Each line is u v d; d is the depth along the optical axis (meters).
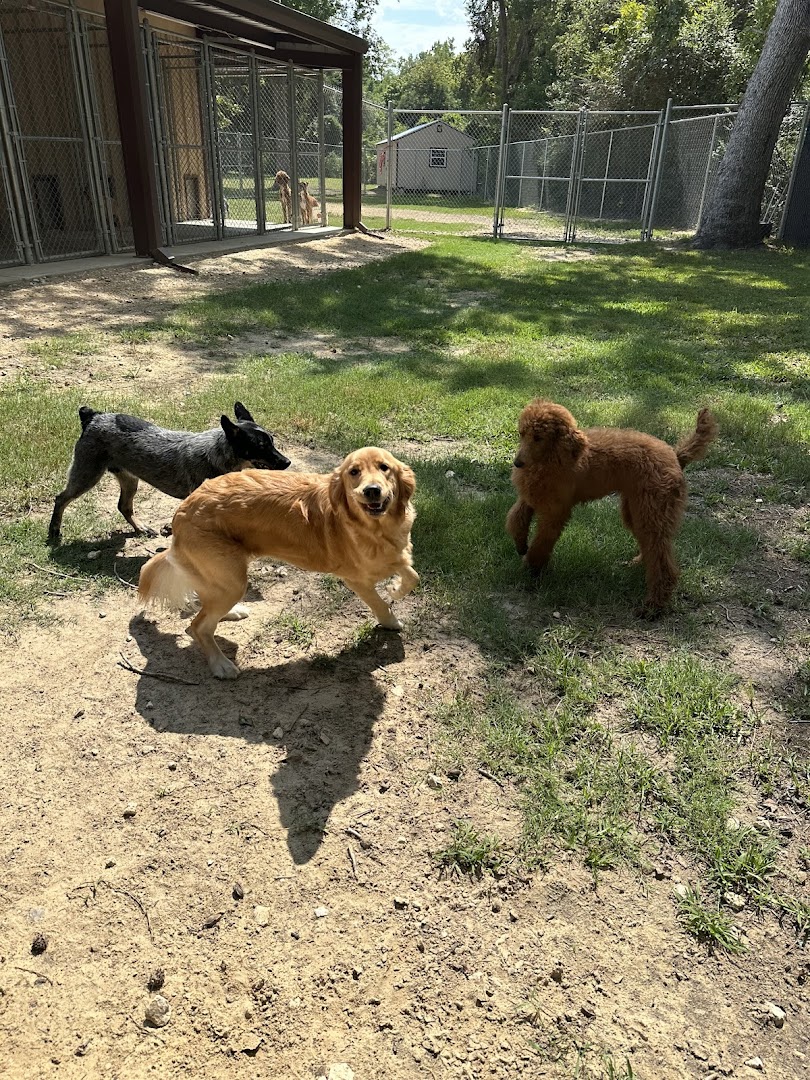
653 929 2.47
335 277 13.85
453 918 2.49
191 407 6.73
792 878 2.66
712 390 7.94
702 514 5.41
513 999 2.25
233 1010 2.20
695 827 2.82
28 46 14.00
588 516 5.23
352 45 18.22
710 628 4.07
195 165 19.25
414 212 31.86
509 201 36.09
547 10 49.41
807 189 19.94
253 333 9.88
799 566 4.71
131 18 12.16
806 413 7.29
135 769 3.06
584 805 2.92
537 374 8.36
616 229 25.38
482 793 2.99
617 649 3.86
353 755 3.17
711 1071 2.08
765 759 3.17
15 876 2.59
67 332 9.12
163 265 13.52
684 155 24.92
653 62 27.77
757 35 27.11
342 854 2.71
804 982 2.33
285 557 3.72
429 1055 2.10
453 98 71.69
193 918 2.47
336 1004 2.22
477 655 3.83
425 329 10.43
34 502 5.16
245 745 3.21
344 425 6.65
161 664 3.73
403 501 3.52
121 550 4.71
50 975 2.28
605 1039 2.15
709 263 17.59
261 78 18.61
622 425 6.74
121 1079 2.02
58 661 3.70
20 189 12.50
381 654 3.85
